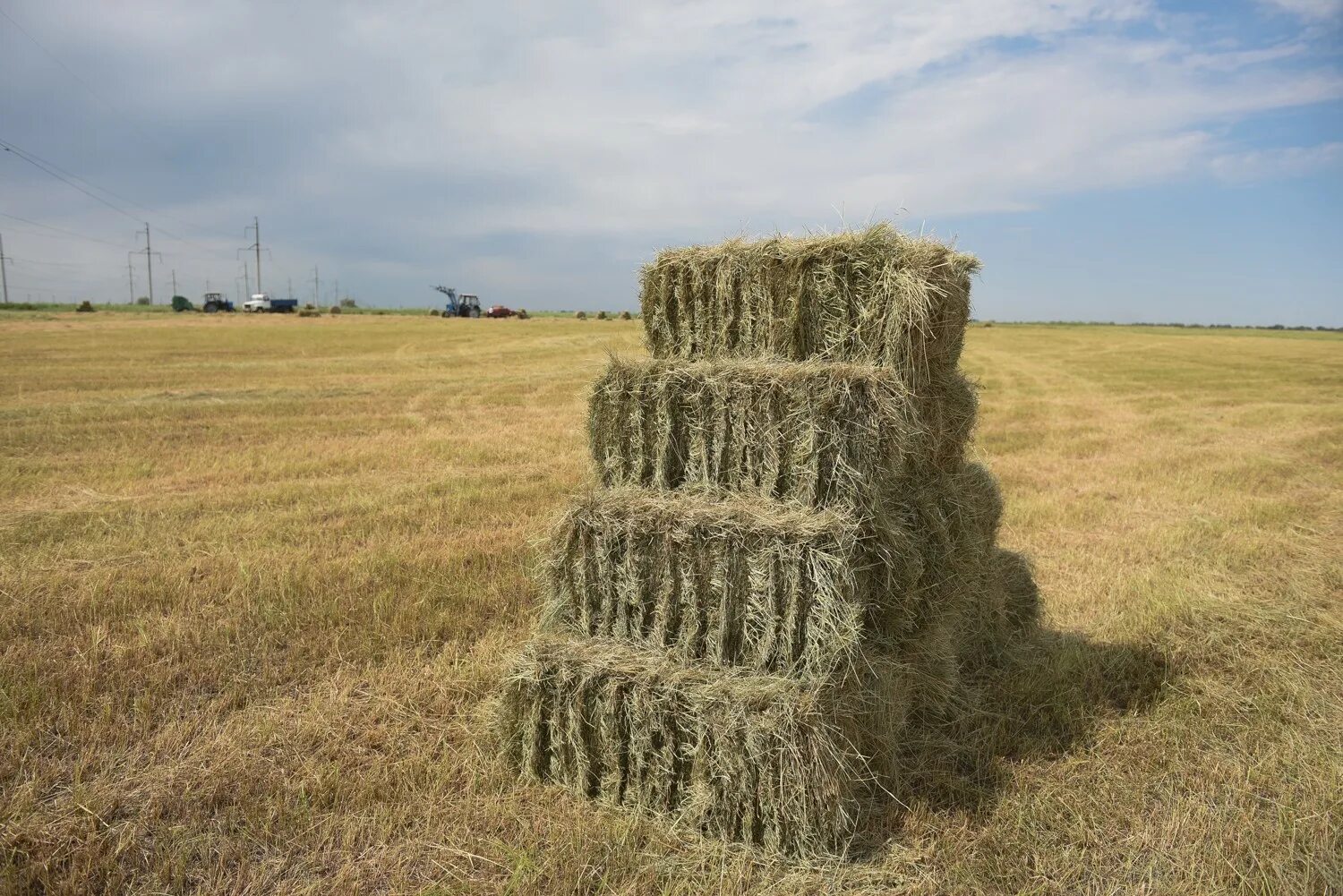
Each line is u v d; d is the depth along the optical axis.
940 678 4.68
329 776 3.97
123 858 3.46
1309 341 61.09
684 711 3.79
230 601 6.06
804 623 3.79
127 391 18.02
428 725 4.55
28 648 5.19
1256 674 5.34
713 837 3.71
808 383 3.96
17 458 11.00
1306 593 6.82
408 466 11.34
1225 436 15.66
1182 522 9.16
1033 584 5.86
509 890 3.26
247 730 4.41
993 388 24.58
